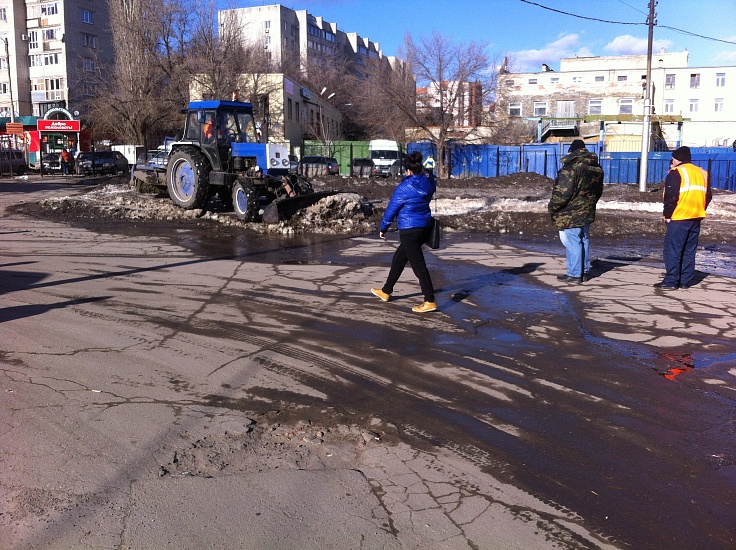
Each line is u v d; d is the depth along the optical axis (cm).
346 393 500
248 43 6106
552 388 518
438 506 344
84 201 1795
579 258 909
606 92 5478
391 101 4369
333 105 6769
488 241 1359
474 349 611
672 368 566
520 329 677
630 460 402
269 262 1044
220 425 434
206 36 3947
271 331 657
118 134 4419
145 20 4050
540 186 3008
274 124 4238
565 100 5566
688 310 758
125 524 318
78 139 4325
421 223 718
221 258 1074
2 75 6500
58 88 6419
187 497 345
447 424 449
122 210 1675
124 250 1139
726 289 876
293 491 354
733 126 6462
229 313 723
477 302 791
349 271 976
